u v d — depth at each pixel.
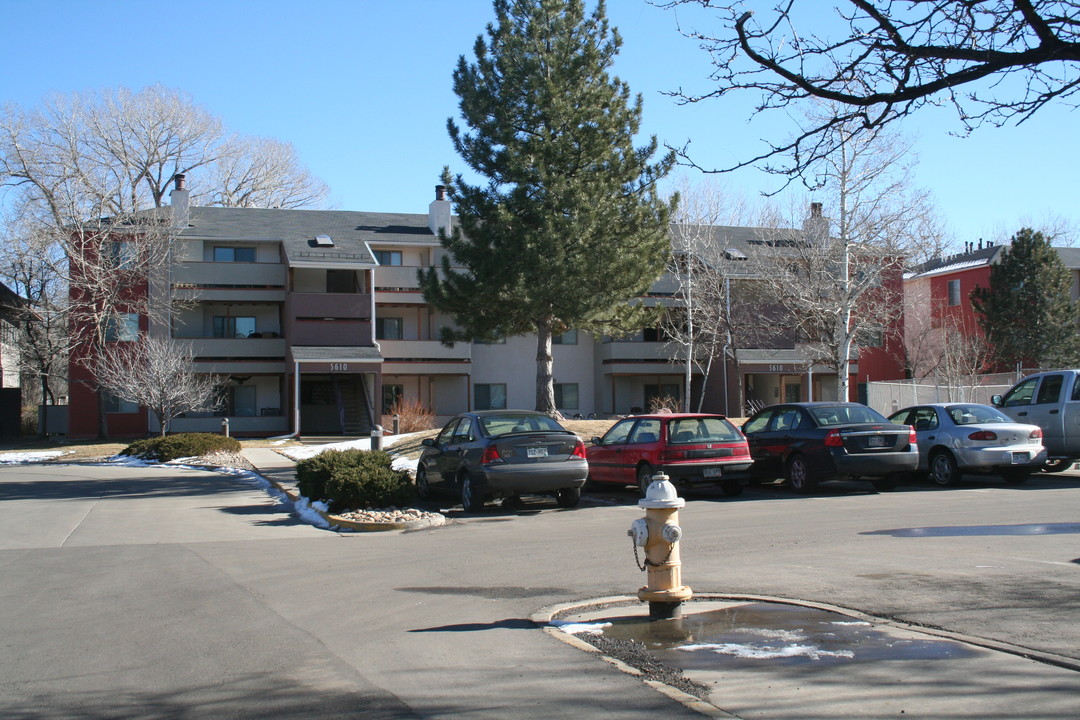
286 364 40.75
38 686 5.97
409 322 43.56
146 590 9.12
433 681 5.89
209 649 6.80
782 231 36.66
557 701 5.41
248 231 42.38
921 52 5.58
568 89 27.02
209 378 38.28
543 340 27.94
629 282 26.77
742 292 39.78
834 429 16.08
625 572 9.39
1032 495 15.49
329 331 39.56
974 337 39.09
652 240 27.16
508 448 14.64
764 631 6.84
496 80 27.03
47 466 29.34
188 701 5.60
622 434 17.16
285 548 11.83
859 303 35.03
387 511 14.23
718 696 5.42
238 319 42.47
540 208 26.30
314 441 35.94
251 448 32.25
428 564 10.25
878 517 12.97
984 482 18.38
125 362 37.53
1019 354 40.88
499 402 44.41
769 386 45.28
